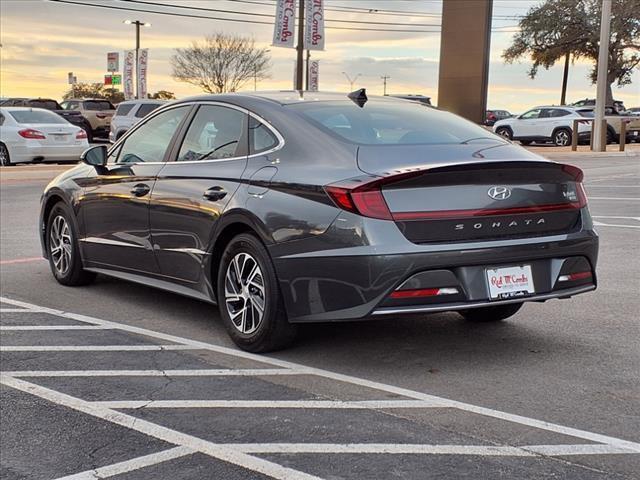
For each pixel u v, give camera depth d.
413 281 4.27
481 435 3.70
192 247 5.44
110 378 4.63
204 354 5.10
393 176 4.26
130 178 6.11
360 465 3.40
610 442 3.60
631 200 13.51
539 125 31.58
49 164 20.34
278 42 29.73
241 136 5.32
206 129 5.66
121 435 3.79
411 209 4.30
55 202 7.32
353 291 4.32
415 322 5.83
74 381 4.59
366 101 5.54
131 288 7.18
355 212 4.30
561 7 44.28
